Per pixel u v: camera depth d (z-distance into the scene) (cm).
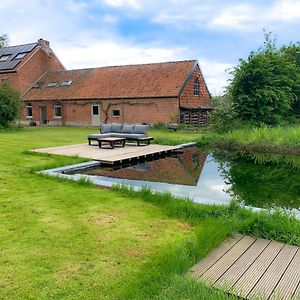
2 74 3055
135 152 1168
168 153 1305
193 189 782
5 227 450
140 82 2584
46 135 1881
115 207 550
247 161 1211
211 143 1561
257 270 342
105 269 342
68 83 2916
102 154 1104
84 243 404
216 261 362
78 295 296
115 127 1537
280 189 793
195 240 396
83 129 2417
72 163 931
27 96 2986
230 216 491
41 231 438
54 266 346
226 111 1778
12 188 659
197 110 2550
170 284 302
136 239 419
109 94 2597
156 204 573
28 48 3178
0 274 330
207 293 286
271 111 1778
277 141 1431
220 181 877
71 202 572
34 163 930
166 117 2383
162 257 357
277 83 1786
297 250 395
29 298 291
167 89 2397
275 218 470
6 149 1208
